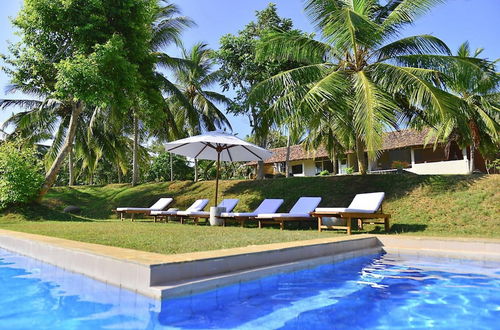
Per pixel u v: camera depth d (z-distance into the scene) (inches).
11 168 534.9
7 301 141.8
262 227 442.6
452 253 248.8
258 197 578.6
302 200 432.8
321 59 504.7
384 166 1078.4
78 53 494.3
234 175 1485.0
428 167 865.5
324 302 144.9
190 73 842.8
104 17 502.0
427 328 115.7
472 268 215.5
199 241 236.1
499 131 690.2
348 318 125.6
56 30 510.3
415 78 402.0
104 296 149.4
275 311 132.8
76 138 871.7
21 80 532.7
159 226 380.5
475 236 315.3
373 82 438.9
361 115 394.6
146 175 1539.1
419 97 390.0
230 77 674.2
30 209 542.6
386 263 233.5
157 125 685.3
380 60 474.3
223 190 650.2
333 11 438.0
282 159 1194.6
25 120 740.0
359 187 497.0
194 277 151.3
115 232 299.9
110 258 158.7
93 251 173.3
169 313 129.2
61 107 761.6
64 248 192.4
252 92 494.9
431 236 308.5
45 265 208.4
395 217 411.5
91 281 167.8
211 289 148.8
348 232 324.2
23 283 168.7
